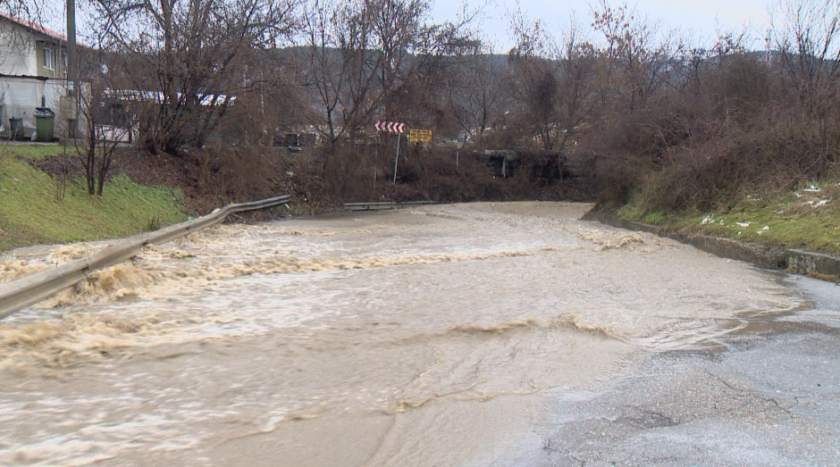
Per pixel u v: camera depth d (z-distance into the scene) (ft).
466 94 179.83
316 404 19.07
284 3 109.09
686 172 76.43
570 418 18.63
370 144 147.02
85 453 15.49
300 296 34.81
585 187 169.78
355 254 53.36
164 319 28.35
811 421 18.42
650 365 23.88
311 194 126.41
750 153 69.82
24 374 20.68
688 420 18.54
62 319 27.20
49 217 55.62
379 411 18.67
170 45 92.17
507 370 22.74
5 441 15.99
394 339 26.18
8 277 33.04
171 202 83.15
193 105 97.30
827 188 59.16
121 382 20.45
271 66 108.99
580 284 40.19
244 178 101.76
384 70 144.36
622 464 15.69
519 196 165.27
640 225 80.07
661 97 103.86
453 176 161.27
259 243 60.49
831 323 31.01
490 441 16.96
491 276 42.63
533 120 174.09
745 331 29.25
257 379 21.12
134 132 92.58
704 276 44.91
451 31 147.74
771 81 94.02
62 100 80.59
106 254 36.19
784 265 49.75
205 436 16.69
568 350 25.35
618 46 164.25
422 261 49.06
